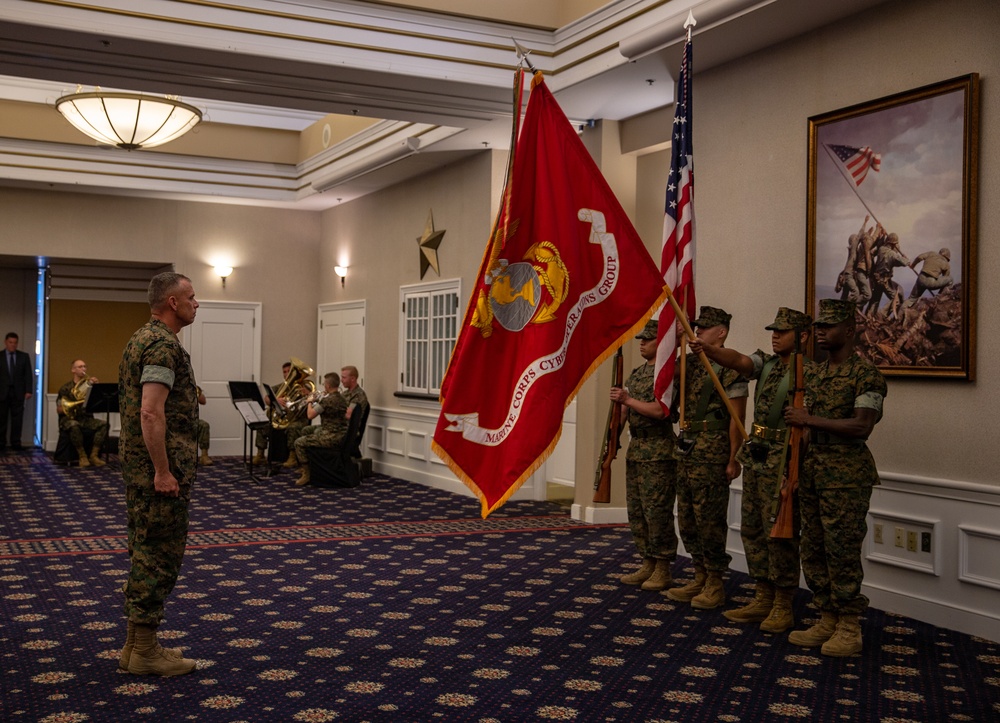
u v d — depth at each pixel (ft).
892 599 19.39
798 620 18.56
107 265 50.88
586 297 14.96
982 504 17.63
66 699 13.39
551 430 14.29
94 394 44.27
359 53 25.67
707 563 19.35
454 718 12.97
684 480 19.62
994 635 17.30
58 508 31.81
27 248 46.73
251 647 16.16
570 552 25.25
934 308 18.47
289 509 32.45
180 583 20.93
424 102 29.12
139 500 14.10
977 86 17.76
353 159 42.01
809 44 21.66
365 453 45.91
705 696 14.03
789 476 16.43
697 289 24.84
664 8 23.09
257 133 47.96
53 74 26.89
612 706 13.53
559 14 27.22
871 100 19.89
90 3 23.22
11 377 51.62
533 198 15.06
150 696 13.58
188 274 49.62
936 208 18.47
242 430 51.01
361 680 14.52
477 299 14.52
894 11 19.63
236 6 24.54
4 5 22.49
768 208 22.70
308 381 44.80
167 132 35.63
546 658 15.83
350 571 22.48
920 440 18.88
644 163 30.68
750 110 23.31
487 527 29.25
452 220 38.63
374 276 45.75
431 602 19.54
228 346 50.47
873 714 13.38
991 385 17.54
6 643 16.07
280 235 51.47
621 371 20.90
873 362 19.77
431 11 26.17
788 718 13.16
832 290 20.71
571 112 29.55
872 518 19.86
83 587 20.20
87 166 45.01
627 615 18.74
